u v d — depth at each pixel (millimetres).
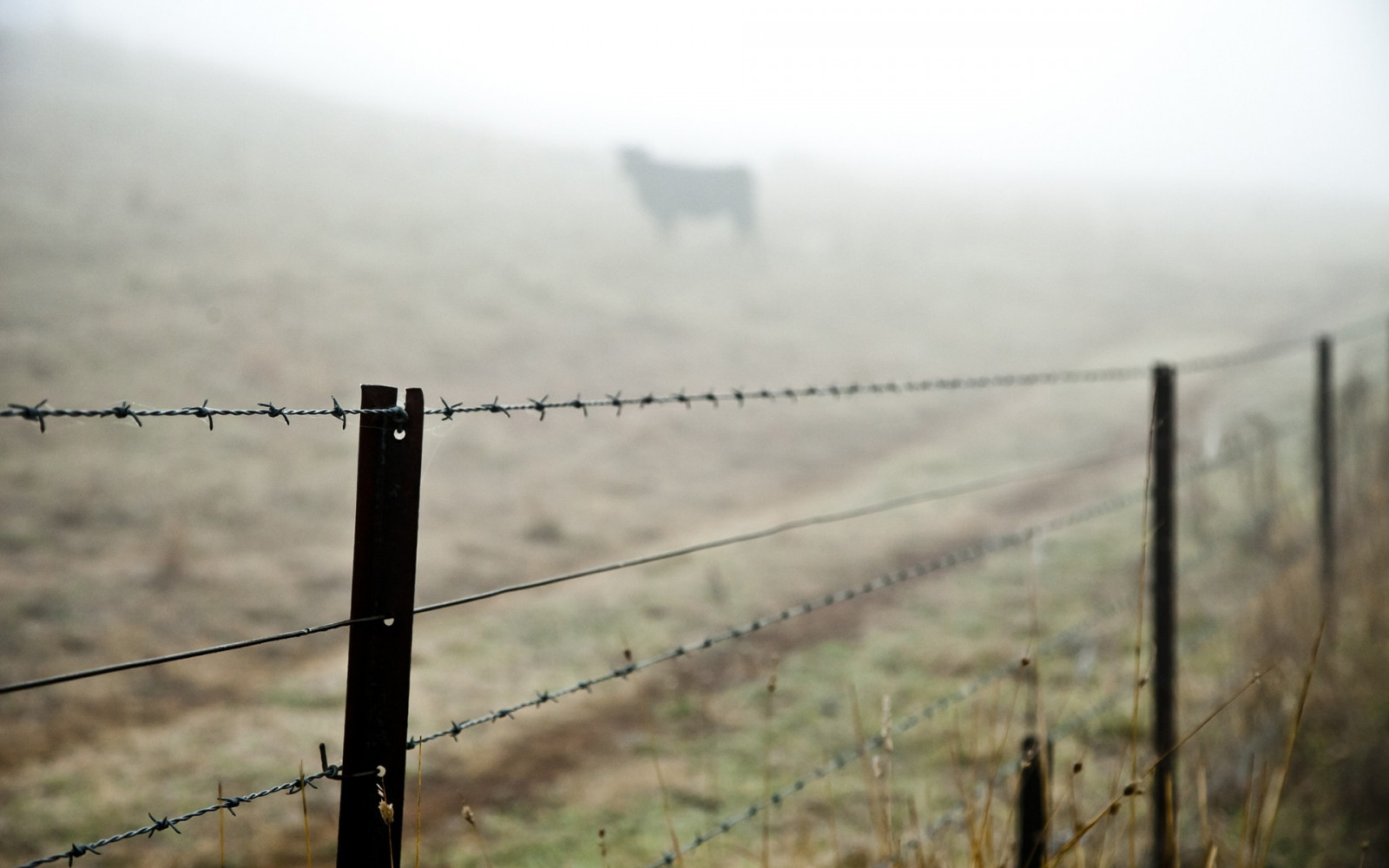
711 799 5375
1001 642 7449
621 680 7242
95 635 7953
